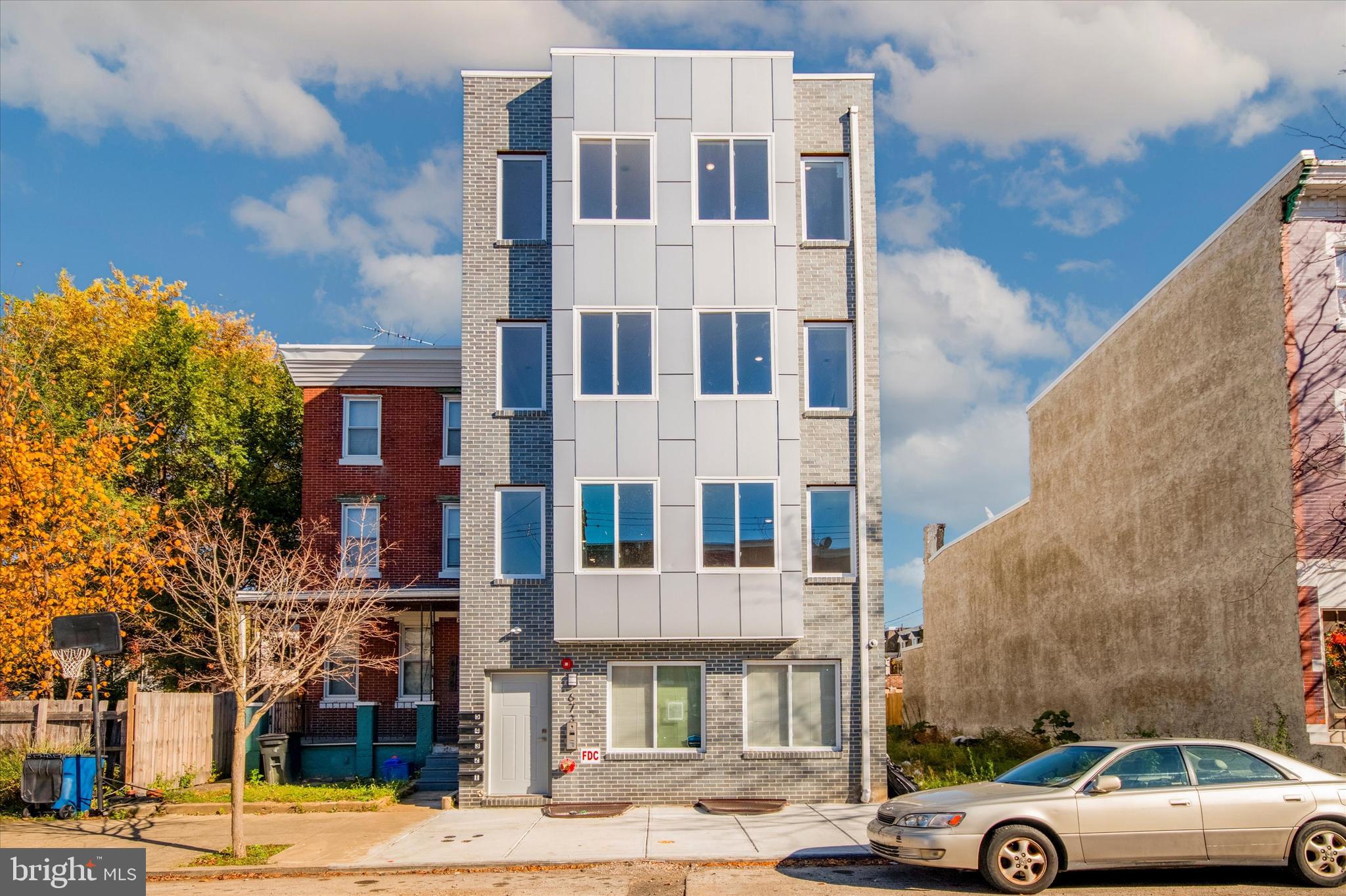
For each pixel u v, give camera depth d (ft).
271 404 99.40
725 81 62.34
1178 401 64.13
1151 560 67.41
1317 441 52.31
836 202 63.98
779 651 59.98
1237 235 57.67
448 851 46.34
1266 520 54.44
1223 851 35.55
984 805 36.24
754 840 47.26
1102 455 75.10
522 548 61.26
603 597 58.75
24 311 103.24
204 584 58.23
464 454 61.67
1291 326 53.01
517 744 60.08
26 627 66.33
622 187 61.62
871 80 64.39
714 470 59.77
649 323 60.90
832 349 62.90
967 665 105.70
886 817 38.19
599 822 53.11
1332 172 51.90
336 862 44.19
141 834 51.13
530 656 60.08
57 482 71.31
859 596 60.39
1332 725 50.44
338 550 76.13
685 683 60.13
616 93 62.03
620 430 59.93
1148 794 36.11
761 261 61.26
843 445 61.72
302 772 70.23
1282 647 52.80
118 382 92.38
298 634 55.88
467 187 63.62
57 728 60.13
